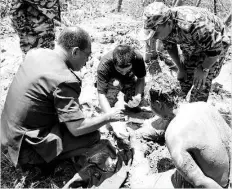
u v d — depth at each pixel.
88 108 3.72
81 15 6.04
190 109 2.21
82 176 2.76
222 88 4.29
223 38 3.22
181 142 2.08
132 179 2.83
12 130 2.73
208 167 2.17
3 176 2.89
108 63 3.23
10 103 2.75
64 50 2.68
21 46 3.86
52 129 2.78
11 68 4.44
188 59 3.51
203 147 2.10
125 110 3.71
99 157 2.85
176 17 3.03
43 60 2.66
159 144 3.20
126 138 3.04
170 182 2.45
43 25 3.73
